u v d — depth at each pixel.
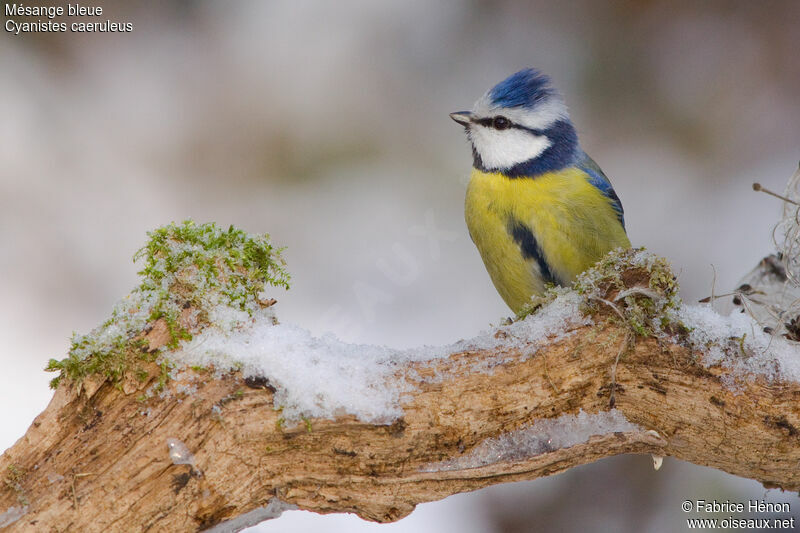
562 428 4.29
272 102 9.82
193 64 9.93
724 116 10.16
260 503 4.07
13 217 8.95
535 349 4.24
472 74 10.14
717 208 9.86
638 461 7.95
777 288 5.27
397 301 9.38
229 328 4.07
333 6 10.16
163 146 9.59
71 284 8.84
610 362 4.25
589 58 10.34
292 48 10.02
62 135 9.38
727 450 4.35
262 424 3.90
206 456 3.88
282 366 3.98
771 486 4.60
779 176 9.83
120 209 9.25
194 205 9.45
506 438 4.23
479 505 7.83
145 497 3.84
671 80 10.30
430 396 4.09
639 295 4.32
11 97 9.30
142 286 4.15
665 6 10.43
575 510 7.85
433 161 9.83
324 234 9.52
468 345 4.29
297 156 9.72
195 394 3.91
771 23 10.32
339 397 3.96
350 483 4.07
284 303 9.25
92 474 3.81
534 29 10.36
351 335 9.08
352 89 9.95
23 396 7.97
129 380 3.90
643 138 10.20
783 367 4.25
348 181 9.72
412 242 9.59
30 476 3.80
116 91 9.70
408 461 4.10
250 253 4.48
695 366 4.25
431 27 10.23
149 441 3.85
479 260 9.51
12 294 8.65
